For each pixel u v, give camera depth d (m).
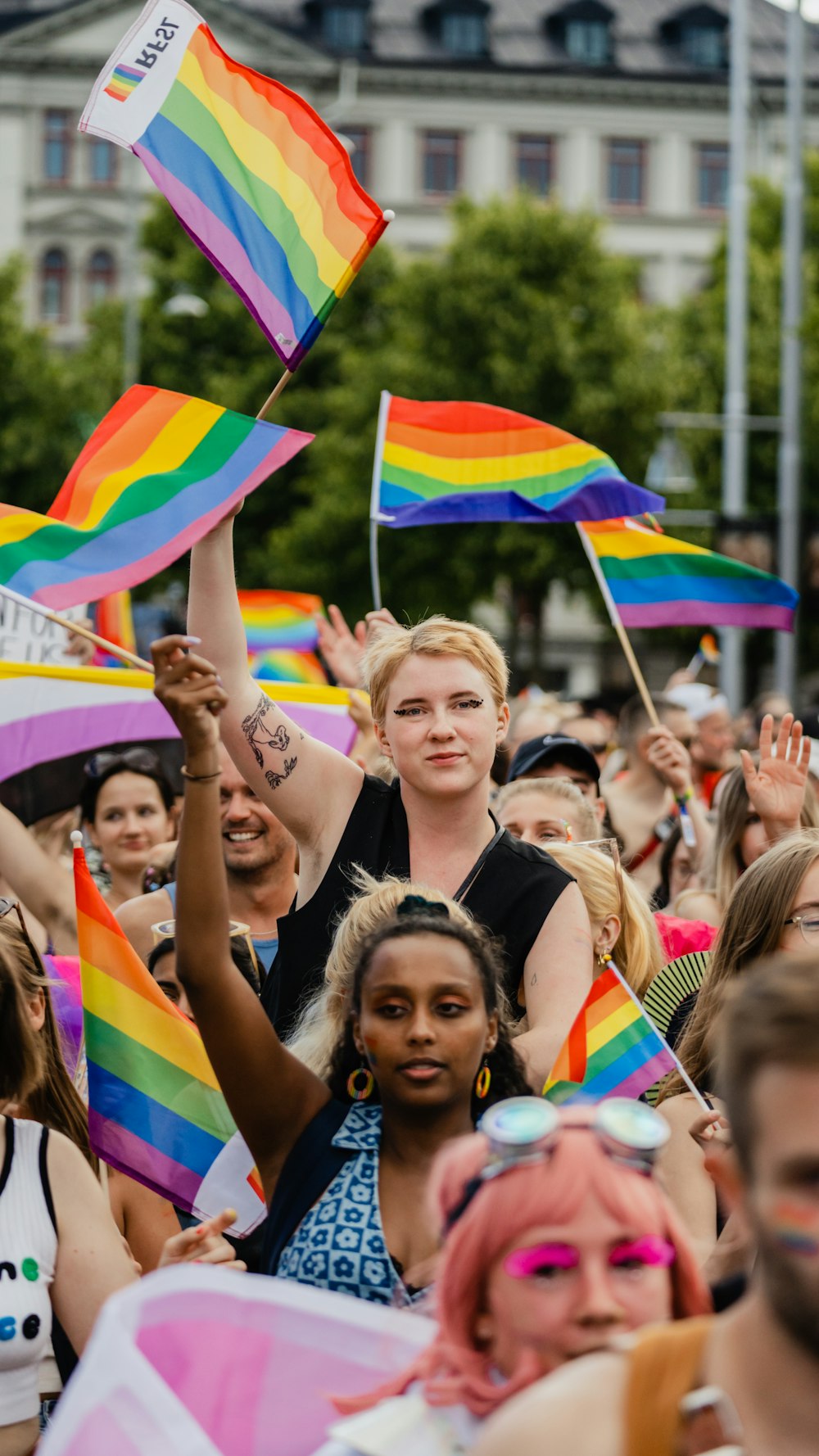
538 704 9.73
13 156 57.31
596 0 59.75
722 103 58.75
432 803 3.86
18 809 6.29
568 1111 2.02
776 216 39.41
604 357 35.94
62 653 7.36
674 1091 3.75
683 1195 3.48
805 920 3.81
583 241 36.50
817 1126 1.63
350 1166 2.98
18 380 40.56
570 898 3.83
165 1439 1.95
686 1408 1.62
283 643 13.02
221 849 3.07
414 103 58.06
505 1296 1.95
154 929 4.34
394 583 35.78
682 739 8.90
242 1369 2.13
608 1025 3.55
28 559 4.02
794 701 21.44
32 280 57.56
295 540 36.72
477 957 2.97
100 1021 3.74
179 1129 3.69
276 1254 2.97
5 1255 3.10
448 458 6.32
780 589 7.09
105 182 57.78
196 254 43.31
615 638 48.72
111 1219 3.25
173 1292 2.10
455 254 36.53
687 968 4.54
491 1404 1.94
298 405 41.69
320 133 4.48
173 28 4.52
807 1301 1.61
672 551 7.10
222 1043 3.06
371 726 6.14
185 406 4.16
